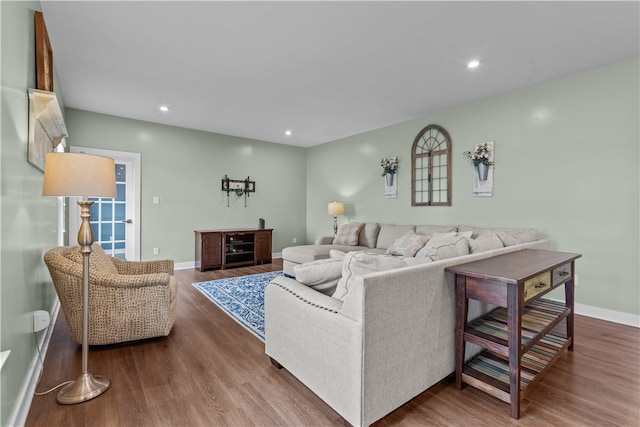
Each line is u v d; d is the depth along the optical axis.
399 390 1.56
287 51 2.73
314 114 4.51
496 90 3.60
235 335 2.61
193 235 5.45
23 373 1.65
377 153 5.31
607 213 2.99
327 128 5.30
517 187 3.60
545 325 1.93
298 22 2.30
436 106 4.14
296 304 1.80
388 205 5.13
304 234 6.98
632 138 2.85
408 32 2.43
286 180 6.68
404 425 1.52
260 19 2.27
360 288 1.40
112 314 2.29
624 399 1.74
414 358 1.63
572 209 3.20
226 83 3.42
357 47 2.66
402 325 1.56
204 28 2.39
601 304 3.04
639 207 2.82
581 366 2.10
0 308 1.29
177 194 5.27
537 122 3.43
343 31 2.42
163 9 2.16
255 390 1.81
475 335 1.75
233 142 5.90
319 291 1.96
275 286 2.03
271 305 2.04
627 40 2.53
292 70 3.10
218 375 1.97
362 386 1.40
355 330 1.41
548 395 1.77
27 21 1.86
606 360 2.19
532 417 1.58
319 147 6.61
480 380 1.73
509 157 3.66
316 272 1.89
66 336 2.56
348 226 5.15
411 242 3.60
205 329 2.73
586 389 1.83
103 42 2.58
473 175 3.99
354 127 5.22
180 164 5.29
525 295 1.67
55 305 2.96
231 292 3.88
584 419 1.57
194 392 1.79
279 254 6.58
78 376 1.93
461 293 1.80
